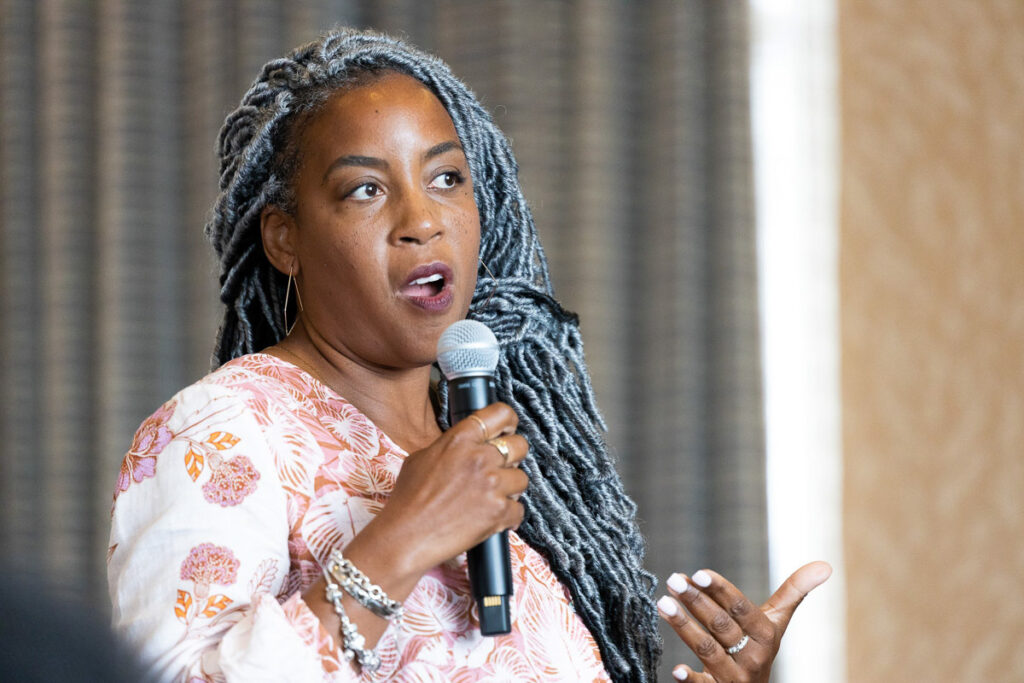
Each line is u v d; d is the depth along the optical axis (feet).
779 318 41.70
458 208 15.74
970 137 42.86
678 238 40.14
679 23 40.65
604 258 39.96
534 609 15.42
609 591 17.57
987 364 42.29
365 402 15.81
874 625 41.14
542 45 40.45
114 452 38.52
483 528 13.03
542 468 17.54
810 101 42.37
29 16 40.47
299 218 15.78
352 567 12.60
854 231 42.37
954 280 42.47
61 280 39.42
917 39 42.96
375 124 15.40
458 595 14.28
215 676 12.15
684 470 39.60
